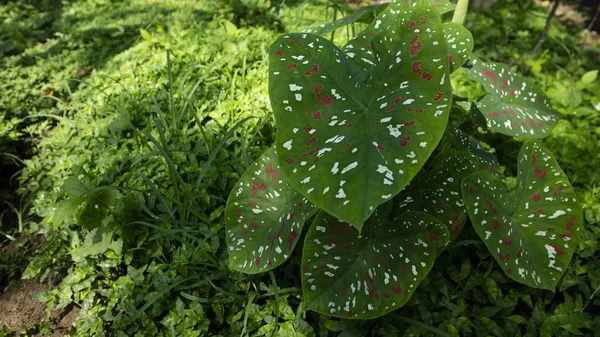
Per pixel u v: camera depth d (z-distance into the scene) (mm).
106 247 845
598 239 896
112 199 887
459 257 867
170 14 1649
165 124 1021
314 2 1734
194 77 1178
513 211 745
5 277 966
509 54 1476
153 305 805
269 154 775
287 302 795
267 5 1612
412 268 687
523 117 866
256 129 1012
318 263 684
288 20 1572
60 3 1880
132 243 880
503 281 834
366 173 542
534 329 785
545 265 738
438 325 787
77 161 1068
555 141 1094
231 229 771
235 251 757
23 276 897
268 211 764
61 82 1369
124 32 1573
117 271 879
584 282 841
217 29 1433
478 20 1677
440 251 753
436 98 579
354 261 690
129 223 848
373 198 524
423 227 693
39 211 1032
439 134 550
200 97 1130
